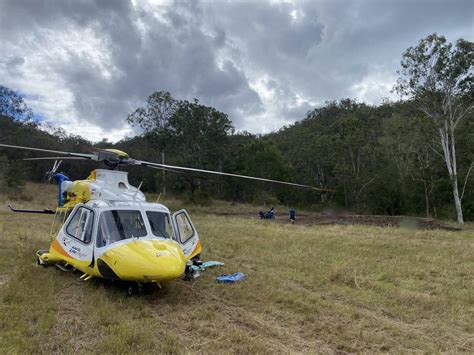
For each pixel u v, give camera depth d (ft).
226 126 143.95
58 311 19.61
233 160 159.43
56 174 32.45
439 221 94.07
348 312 21.25
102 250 22.89
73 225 26.48
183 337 17.42
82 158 28.32
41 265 27.14
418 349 17.35
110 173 27.99
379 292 25.55
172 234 25.43
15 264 27.68
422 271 31.37
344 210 135.23
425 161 120.88
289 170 153.07
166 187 136.67
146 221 24.32
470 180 114.32
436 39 102.99
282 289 25.11
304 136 178.91
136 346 15.97
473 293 25.82
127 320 18.35
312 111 262.47
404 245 43.86
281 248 40.09
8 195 108.58
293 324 19.65
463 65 100.63
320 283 27.14
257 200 141.28
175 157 136.67
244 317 20.12
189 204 126.11
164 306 21.26
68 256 25.46
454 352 16.93
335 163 137.90
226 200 159.12
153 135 145.69
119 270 21.43
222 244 41.75
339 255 36.58
